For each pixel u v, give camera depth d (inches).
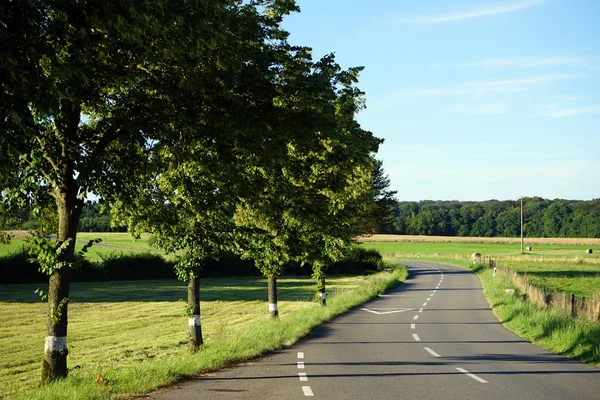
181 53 398.3
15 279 1902.1
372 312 1144.2
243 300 1594.5
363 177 993.5
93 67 353.4
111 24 313.7
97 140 478.3
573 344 648.4
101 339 914.7
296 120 468.4
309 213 679.1
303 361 562.9
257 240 896.3
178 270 695.7
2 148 300.0
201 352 593.0
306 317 946.7
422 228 7810.0
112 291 1804.9
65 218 465.4
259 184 572.4
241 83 456.4
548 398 390.6
